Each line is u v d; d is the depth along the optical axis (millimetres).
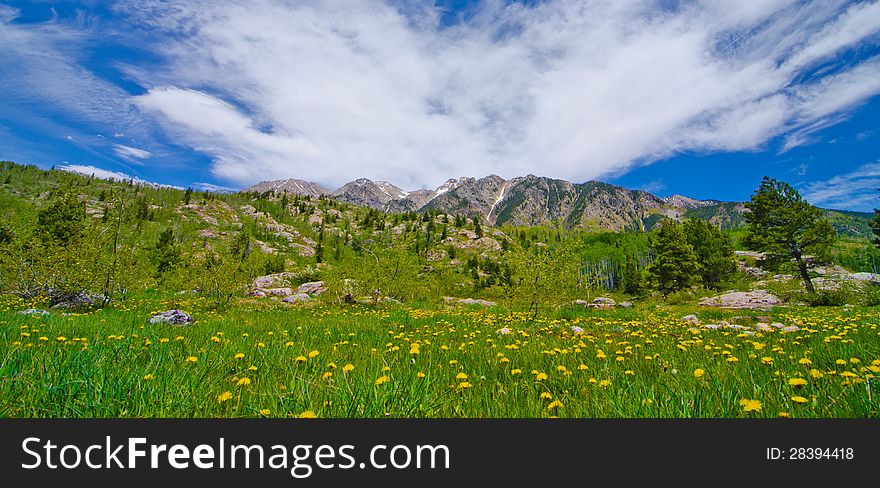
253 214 199000
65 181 24219
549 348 6469
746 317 15125
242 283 19828
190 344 5801
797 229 41812
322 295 25594
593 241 151000
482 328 10367
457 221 198500
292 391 3209
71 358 3816
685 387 3547
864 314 15414
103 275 16094
